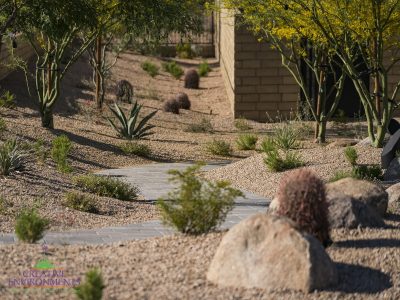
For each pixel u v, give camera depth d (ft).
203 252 33.09
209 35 181.57
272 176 64.69
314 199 33.81
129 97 118.73
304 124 102.06
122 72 146.92
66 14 62.85
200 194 37.19
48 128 83.35
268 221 30.45
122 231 45.75
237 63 110.83
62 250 34.73
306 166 65.67
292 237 29.86
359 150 69.00
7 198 51.24
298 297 29.04
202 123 104.27
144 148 83.51
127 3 72.59
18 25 65.51
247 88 111.04
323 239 33.99
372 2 65.26
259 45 110.42
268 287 29.53
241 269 30.01
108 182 59.21
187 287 29.76
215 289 29.66
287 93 110.83
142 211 54.54
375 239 35.01
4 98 100.01
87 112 101.91
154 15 72.95
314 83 109.60
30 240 37.01
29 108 97.86
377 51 69.36
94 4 70.38
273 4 71.72
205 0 94.89
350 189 40.19
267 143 71.77
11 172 58.23
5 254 33.22
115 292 29.01
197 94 135.03
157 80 146.61
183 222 36.19
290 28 75.05
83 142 82.84
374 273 31.58
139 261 32.71
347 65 71.36
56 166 66.13
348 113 109.60
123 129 91.97
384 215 40.29
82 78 132.67
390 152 61.87
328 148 71.15
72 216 49.62
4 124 75.61
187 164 80.38
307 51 96.02
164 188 64.90
